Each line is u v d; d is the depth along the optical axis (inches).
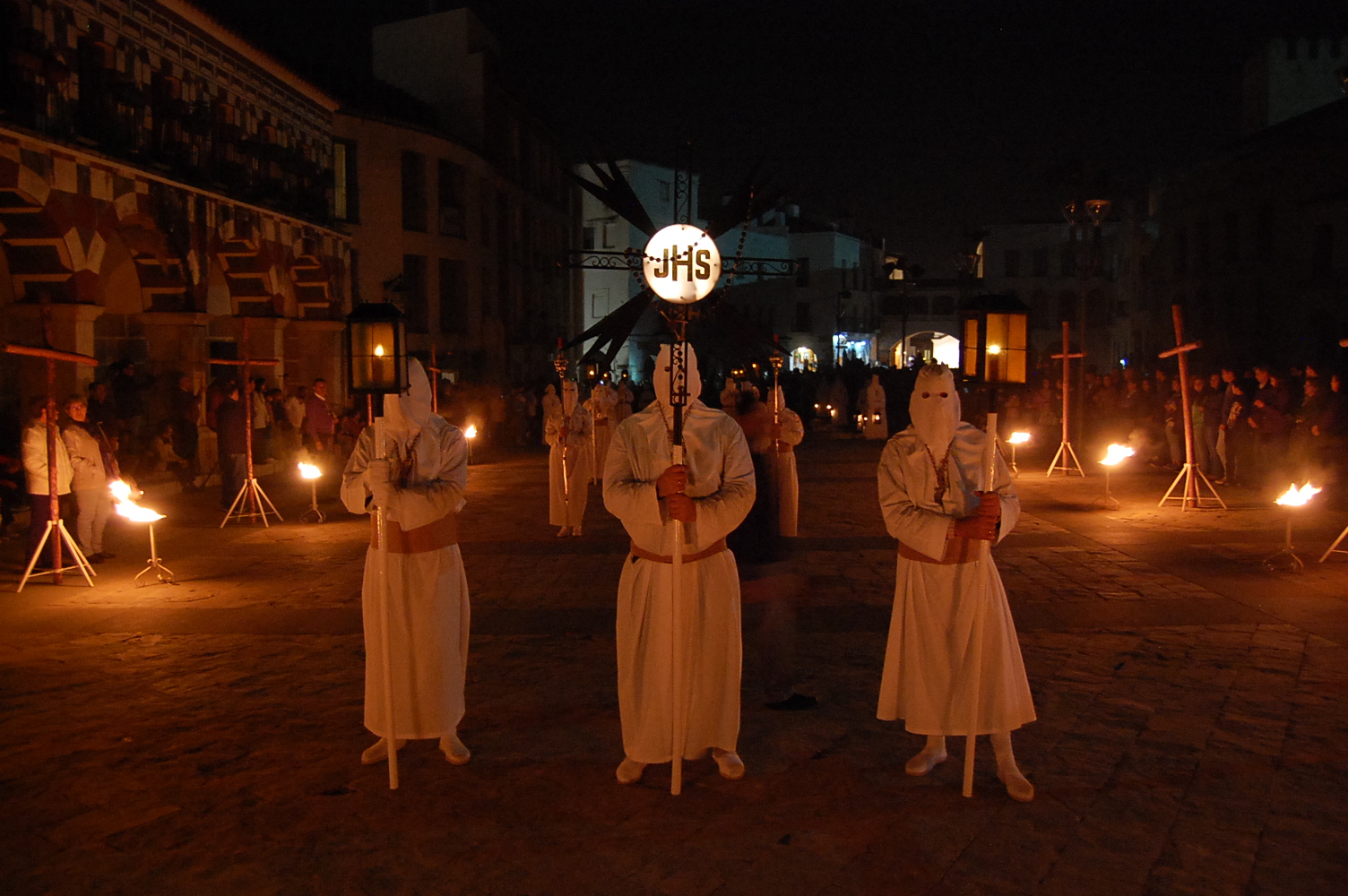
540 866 154.3
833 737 207.3
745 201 262.2
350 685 244.8
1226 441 631.2
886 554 409.7
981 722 178.7
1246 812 169.3
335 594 346.9
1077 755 195.0
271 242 765.9
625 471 186.9
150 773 191.2
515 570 387.2
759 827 166.6
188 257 653.3
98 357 641.6
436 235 1184.2
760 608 222.5
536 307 1582.2
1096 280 2322.8
